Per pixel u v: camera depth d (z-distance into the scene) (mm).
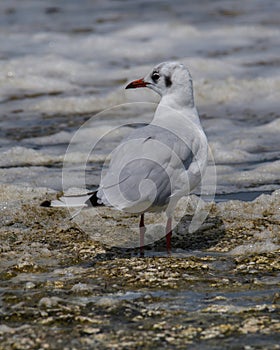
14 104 20203
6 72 22453
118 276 10016
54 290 9555
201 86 21031
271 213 12617
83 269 10320
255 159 15891
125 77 22266
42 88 21562
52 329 8430
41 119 19047
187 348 7965
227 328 8398
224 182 14484
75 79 22234
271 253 10875
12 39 26109
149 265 10414
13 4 31141
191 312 8836
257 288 9562
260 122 18625
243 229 11977
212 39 25844
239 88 21000
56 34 26656
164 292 9453
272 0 31188
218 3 30891
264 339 8125
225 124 18484
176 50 24656
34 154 16062
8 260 10688
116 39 25766
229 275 10070
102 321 8617
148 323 8555
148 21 27984
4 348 7992
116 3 31297
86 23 28125
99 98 20469
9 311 8914
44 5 31047
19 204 12969
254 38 25906
